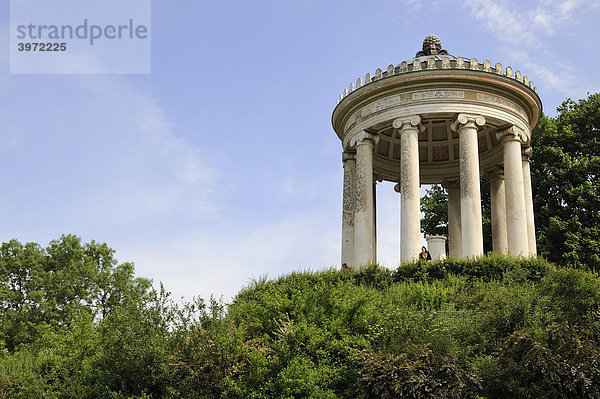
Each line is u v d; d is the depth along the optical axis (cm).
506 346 1750
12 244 5781
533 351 1694
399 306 2278
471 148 3238
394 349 1733
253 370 1761
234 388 1723
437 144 4228
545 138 4456
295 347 1802
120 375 1842
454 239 4144
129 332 1859
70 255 5825
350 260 3550
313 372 1705
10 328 5200
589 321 1814
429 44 3822
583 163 4172
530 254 3250
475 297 2373
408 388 1598
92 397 1903
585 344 1722
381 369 1652
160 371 1805
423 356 1652
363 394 1661
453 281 2656
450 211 4222
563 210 4256
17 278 5675
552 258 4178
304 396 1698
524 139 3444
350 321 1934
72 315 5228
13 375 2270
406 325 1839
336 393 1734
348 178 3678
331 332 1862
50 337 2792
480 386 1641
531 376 1686
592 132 4441
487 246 4644
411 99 3341
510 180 3347
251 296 2623
